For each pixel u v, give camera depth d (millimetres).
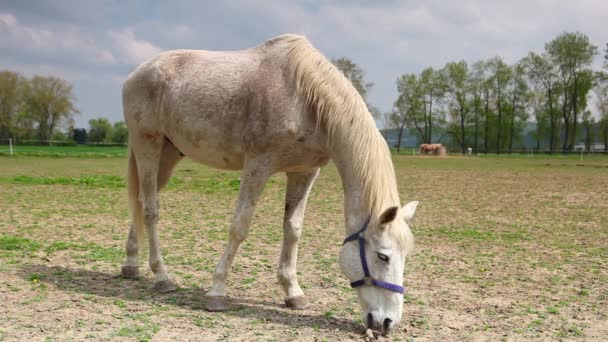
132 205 5441
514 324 4328
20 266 5891
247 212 4453
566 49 61406
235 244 4539
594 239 8586
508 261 6879
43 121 62500
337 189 17062
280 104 4301
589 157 53875
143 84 5105
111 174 21688
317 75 4277
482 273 6219
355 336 3928
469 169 30422
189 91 4738
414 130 76500
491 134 72125
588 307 4883
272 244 7766
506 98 69812
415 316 4516
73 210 11055
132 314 4281
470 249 7664
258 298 5039
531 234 9039
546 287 5613
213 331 3932
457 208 12625
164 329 3928
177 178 19984
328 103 4188
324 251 7332
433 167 32656
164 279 5117
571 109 63094
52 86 61656
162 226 9258
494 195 15688
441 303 4949
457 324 4309
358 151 4016
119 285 5285
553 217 11180
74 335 3725
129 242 5562
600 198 14977
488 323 4348
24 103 61188
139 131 5160
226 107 4527
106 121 69000
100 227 8961
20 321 3998
